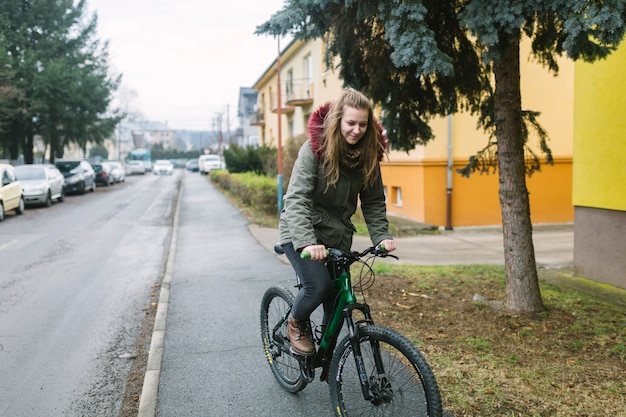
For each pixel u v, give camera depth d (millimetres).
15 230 13977
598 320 5320
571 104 13898
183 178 45625
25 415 3779
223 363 4453
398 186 15500
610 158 6910
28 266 9219
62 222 15734
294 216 3047
